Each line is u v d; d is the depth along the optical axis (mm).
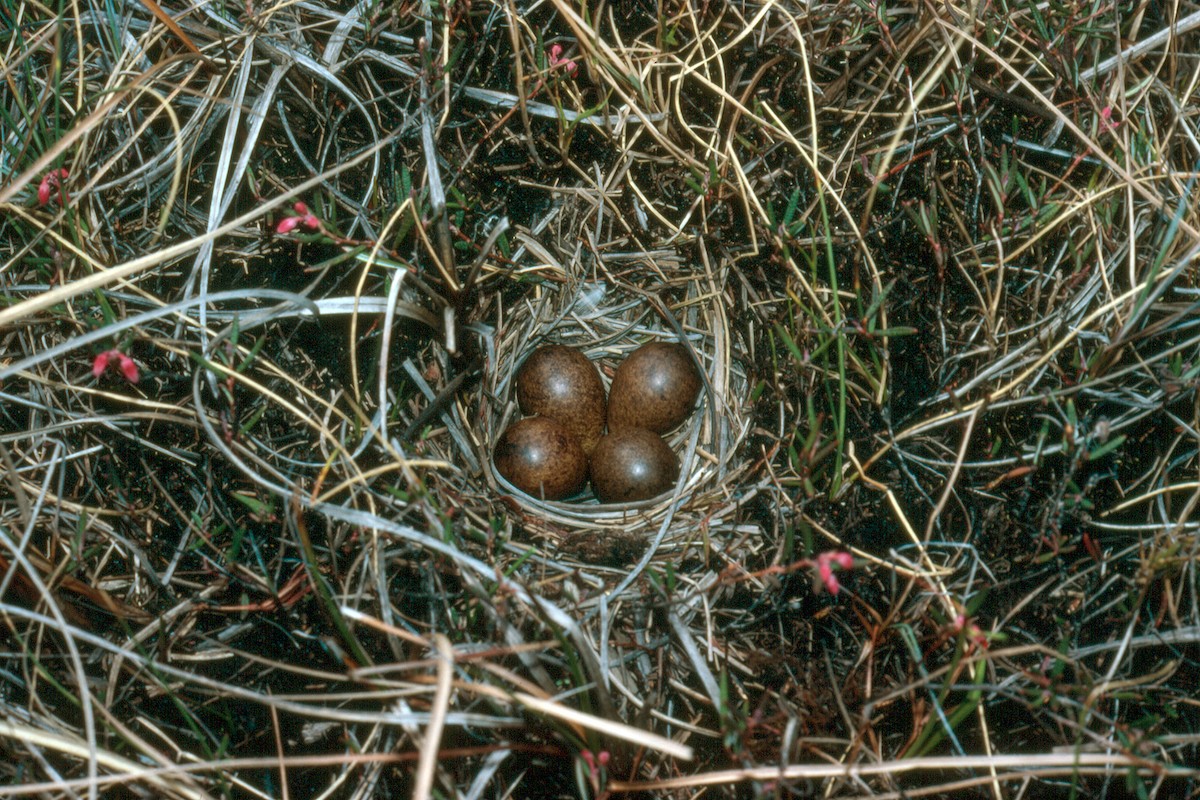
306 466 315
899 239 322
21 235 309
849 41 320
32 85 317
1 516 307
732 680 309
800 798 293
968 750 302
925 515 312
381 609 300
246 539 312
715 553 325
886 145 324
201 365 300
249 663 306
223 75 320
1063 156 320
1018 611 303
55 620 291
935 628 299
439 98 323
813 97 325
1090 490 307
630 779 292
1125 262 313
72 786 282
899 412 318
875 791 298
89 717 283
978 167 320
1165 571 300
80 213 314
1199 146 313
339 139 326
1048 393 304
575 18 318
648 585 317
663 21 320
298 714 305
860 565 296
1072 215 315
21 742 294
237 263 323
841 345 303
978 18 317
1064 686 290
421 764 269
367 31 321
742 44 326
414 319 325
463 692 298
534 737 295
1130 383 311
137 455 314
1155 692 302
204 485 313
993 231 310
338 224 321
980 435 313
